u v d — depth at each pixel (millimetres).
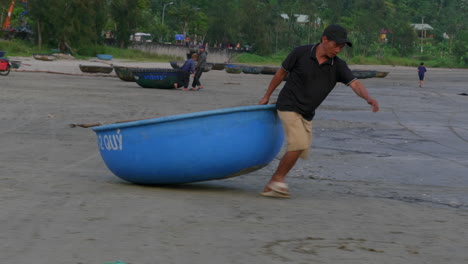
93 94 27516
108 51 108625
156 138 7684
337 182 9992
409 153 13977
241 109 7527
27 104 21234
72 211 6223
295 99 7465
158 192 7719
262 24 161875
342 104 29250
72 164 10492
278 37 170875
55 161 10742
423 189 9617
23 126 15711
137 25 121688
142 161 7816
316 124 19734
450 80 76312
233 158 7621
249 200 7465
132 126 7809
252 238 5445
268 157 7871
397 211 7352
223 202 7195
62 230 5414
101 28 112375
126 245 5000
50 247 4859
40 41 96500
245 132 7590
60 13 94062
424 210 7586
